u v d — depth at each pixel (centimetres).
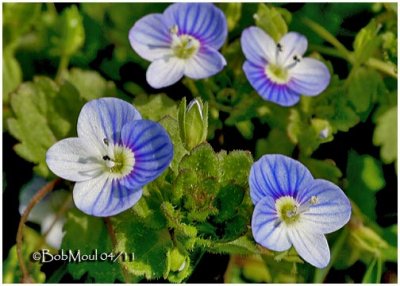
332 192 6
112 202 6
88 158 6
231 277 7
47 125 7
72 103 7
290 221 6
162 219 6
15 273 7
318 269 7
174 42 7
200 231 6
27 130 7
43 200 7
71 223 7
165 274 6
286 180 6
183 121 6
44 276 7
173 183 6
